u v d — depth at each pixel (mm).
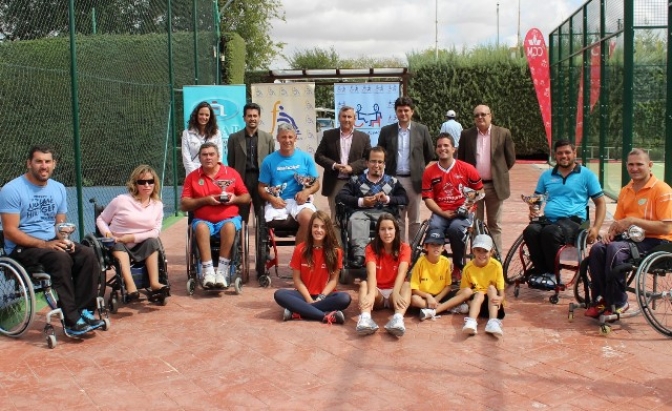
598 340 5281
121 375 4668
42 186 5641
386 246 6027
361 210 6938
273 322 5820
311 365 4816
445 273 6062
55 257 5320
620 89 12297
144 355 5043
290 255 8789
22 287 5230
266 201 7352
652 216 5660
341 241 6996
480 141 7441
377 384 4473
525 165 21812
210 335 5480
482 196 6652
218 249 6902
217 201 6703
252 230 10703
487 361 4867
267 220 7148
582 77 15453
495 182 7406
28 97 10578
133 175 6293
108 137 12445
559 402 4172
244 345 5238
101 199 12250
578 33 16156
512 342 5262
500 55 22906
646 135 12133
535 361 4855
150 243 6188
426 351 5078
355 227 6754
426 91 23281
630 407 4086
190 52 13312
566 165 6621
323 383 4500
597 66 14141
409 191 7602
